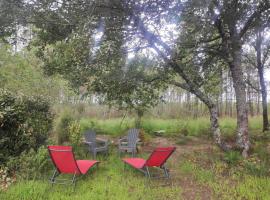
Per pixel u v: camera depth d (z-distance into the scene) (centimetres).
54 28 848
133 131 988
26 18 783
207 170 716
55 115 986
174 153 930
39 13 775
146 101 1055
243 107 859
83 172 624
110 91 957
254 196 535
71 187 573
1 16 768
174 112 2178
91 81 891
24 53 1443
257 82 1631
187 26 755
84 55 754
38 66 1468
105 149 909
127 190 574
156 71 941
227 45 884
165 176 679
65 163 598
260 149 835
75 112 1430
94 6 723
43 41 937
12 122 707
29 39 952
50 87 1509
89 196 526
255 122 1549
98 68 821
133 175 690
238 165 736
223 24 850
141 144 1090
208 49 924
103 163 805
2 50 1410
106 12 765
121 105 1095
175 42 795
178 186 612
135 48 881
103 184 604
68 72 874
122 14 781
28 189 530
